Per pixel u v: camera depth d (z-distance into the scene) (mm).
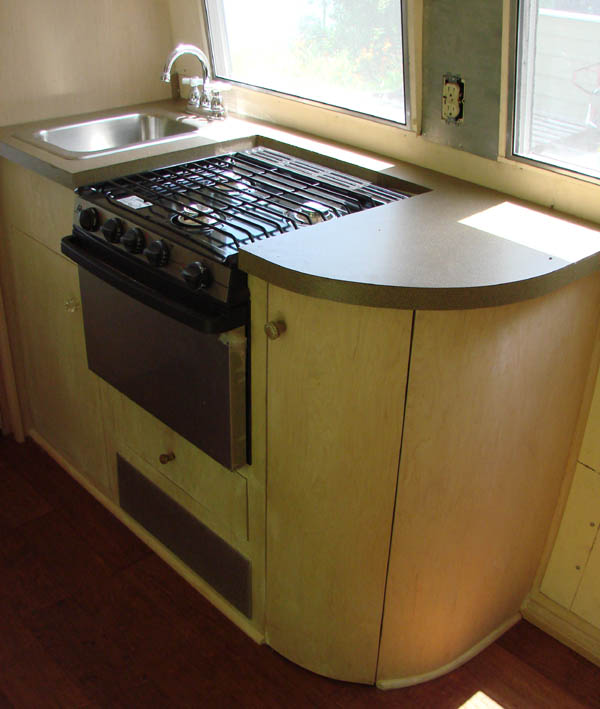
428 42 1807
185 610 2086
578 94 1625
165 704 1838
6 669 1908
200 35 2420
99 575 2184
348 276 1401
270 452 1721
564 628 2020
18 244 2328
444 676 1924
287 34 2170
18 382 2637
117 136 2463
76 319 2176
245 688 1882
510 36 1633
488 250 1533
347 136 2186
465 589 1841
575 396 1805
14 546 2275
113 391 2143
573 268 1489
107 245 1851
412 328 1448
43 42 2291
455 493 1668
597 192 1681
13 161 2125
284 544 1798
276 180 1969
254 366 1656
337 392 1548
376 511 1649
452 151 1942
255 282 1561
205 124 2348
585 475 1885
